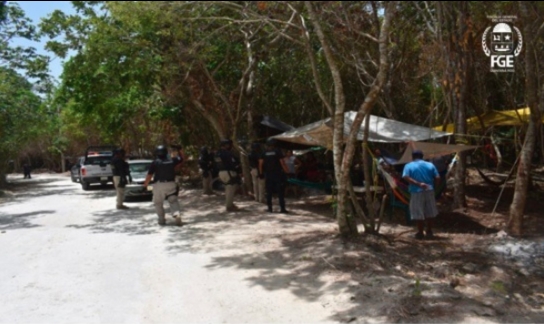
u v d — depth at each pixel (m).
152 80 13.66
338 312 5.09
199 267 6.89
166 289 5.96
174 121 19.69
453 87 10.46
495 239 7.80
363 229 9.14
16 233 10.01
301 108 21.19
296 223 10.24
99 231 9.95
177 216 10.30
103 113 21.22
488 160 20.88
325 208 12.56
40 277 6.54
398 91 16.05
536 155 19.33
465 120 11.13
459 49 9.56
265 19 8.00
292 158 14.76
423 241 8.09
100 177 21.28
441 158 11.15
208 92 15.40
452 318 4.84
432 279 6.07
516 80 13.20
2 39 15.82
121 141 38.78
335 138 7.73
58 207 14.73
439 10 8.34
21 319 5.03
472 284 5.87
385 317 4.89
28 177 39.19
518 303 5.29
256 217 11.20
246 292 5.79
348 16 9.41
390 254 7.18
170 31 10.70
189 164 23.25
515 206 7.98
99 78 14.47
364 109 7.28
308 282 6.07
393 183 9.35
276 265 6.86
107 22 10.80
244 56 15.17
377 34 8.76
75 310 5.29
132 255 7.71
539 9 7.55
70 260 7.45
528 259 6.79
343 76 16.16
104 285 6.15
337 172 7.82
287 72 18.02
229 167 12.22
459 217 10.34
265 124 16.88
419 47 12.18
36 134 32.81
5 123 21.84
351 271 6.36
